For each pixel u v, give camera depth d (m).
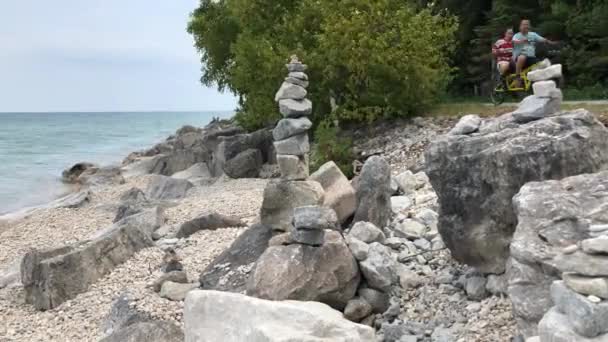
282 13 21.89
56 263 9.63
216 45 27.58
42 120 182.62
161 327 7.14
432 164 7.23
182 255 10.86
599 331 4.09
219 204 15.17
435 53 18.97
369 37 17.55
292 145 9.23
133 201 17.08
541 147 6.32
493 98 17.59
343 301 7.34
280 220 9.32
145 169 29.09
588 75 21.03
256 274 7.30
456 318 6.87
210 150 24.97
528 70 14.65
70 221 16.80
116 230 11.34
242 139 22.39
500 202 6.59
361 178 9.99
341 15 17.95
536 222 5.33
